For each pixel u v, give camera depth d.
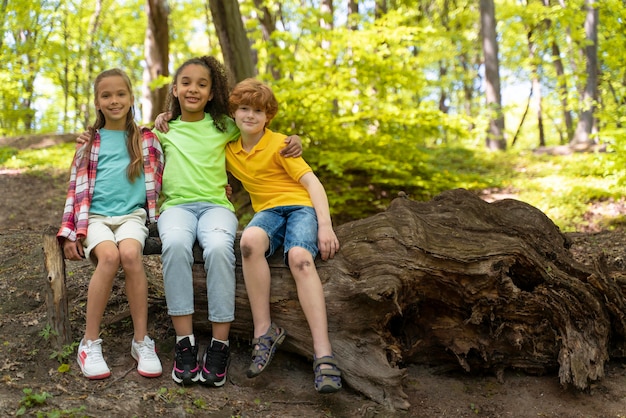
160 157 3.40
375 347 3.17
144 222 3.29
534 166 11.94
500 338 3.38
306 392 3.13
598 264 3.52
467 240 3.36
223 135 3.46
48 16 17.02
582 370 3.16
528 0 18.39
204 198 3.34
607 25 7.60
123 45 22.94
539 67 20.58
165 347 3.39
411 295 3.32
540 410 3.13
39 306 3.73
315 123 7.99
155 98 12.66
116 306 3.76
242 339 3.47
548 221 3.75
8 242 4.82
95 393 2.85
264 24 14.36
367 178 8.63
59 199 9.44
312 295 3.01
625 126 7.84
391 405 3.03
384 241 3.26
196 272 3.35
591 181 9.48
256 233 3.09
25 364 3.05
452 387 3.36
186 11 20.48
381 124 8.37
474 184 9.08
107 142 3.29
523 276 3.43
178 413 2.78
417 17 17.88
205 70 3.41
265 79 8.01
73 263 4.46
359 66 8.10
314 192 3.26
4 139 13.55
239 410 2.89
